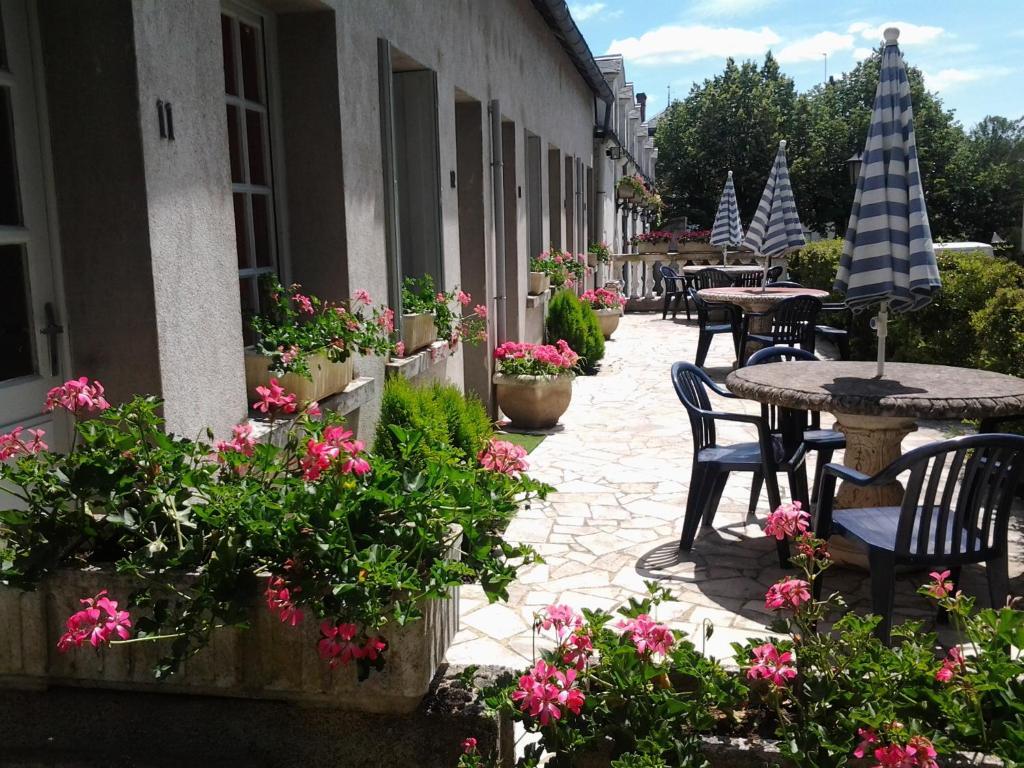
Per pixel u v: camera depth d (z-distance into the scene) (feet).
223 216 11.52
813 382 13.82
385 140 17.34
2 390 9.39
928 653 7.09
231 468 8.02
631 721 7.01
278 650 7.29
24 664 7.57
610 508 17.94
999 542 10.94
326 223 15.15
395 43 17.94
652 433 25.20
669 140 144.97
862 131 134.10
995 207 149.38
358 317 14.21
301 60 14.82
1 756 7.74
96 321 10.03
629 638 7.41
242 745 7.63
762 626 12.31
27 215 9.66
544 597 13.34
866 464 14.19
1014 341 19.89
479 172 25.99
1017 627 7.12
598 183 59.82
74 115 9.69
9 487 9.46
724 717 7.37
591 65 42.75
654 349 44.27
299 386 12.71
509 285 31.45
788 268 54.34
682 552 15.31
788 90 143.54
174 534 7.64
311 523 6.99
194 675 7.43
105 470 7.47
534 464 21.59
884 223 13.15
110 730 7.75
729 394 16.19
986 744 6.53
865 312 30.83
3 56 9.34
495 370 27.58
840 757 6.49
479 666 8.08
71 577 7.43
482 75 25.68
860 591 13.50
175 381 10.33
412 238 21.33
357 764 7.52
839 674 7.13
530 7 32.91
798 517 8.32
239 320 11.96
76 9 9.53
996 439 10.41
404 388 15.60
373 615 6.66
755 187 134.51
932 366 15.30
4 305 9.55
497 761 7.34
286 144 15.03
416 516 7.23
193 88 10.74
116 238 9.84
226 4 13.66
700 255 70.33
